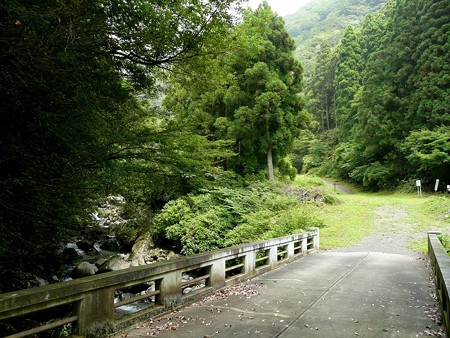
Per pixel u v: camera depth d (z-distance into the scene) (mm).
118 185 6055
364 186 34438
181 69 6398
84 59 4969
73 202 5230
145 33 5043
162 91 7203
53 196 4828
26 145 4613
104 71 5473
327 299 5832
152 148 5941
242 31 6121
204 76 6637
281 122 18188
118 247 16094
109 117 6152
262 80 17781
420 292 6375
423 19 28156
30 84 4227
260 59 18922
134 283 4465
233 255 7078
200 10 5176
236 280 7164
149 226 14945
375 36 40031
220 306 5434
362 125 32875
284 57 19234
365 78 33031
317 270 8727
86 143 5363
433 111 25812
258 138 18625
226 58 6543
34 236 4980
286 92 18734
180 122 6586
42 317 6469
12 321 5371
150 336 4090
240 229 12961
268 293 6273
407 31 29359
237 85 18141
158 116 6887
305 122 19828
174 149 6258
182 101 18484
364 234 15875
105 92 5820
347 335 4125
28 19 3783
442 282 4367
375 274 8148
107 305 4055
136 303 8719
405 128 28625
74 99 4965
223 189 15094
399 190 29109
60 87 4566
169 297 5156
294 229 13062
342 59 43719
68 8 3906
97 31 4715
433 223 16812
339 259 10758
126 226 12461
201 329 4340
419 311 5148
